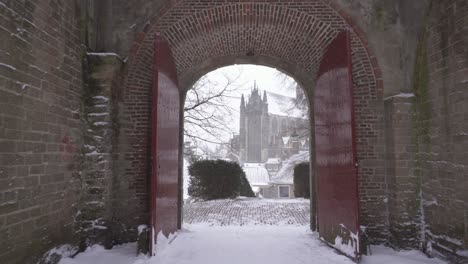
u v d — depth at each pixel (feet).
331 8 23.43
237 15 23.58
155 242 19.35
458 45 18.20
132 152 22.67
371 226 22.47
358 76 23.34
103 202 20.21
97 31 22.70
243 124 220.02
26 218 14.60
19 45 14.28
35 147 15.30
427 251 20.24
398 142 21.72
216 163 53.93
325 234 23.38
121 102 22.81
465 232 17.53
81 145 20.03
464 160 17.66
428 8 20.85
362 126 23.06
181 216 27.58
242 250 21.66
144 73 23.15
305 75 28.17
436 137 20.01
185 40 24.36
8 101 13.50
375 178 22.74
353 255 19.01
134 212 22.47
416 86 22.07
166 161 21.81
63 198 17.81
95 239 19.92
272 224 32.78
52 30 16.90
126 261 18.44
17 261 13.98
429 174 20.56
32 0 15.23
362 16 23.47
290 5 23.32
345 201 20.12
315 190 27.48
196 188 53.67
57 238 17.19
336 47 21.42
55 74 17.16
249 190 62.90
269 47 27.04
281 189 122.72
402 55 23.22
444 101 19.31
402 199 21.33
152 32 23.31
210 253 20.89
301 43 25.16
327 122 23.21
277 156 200.64
